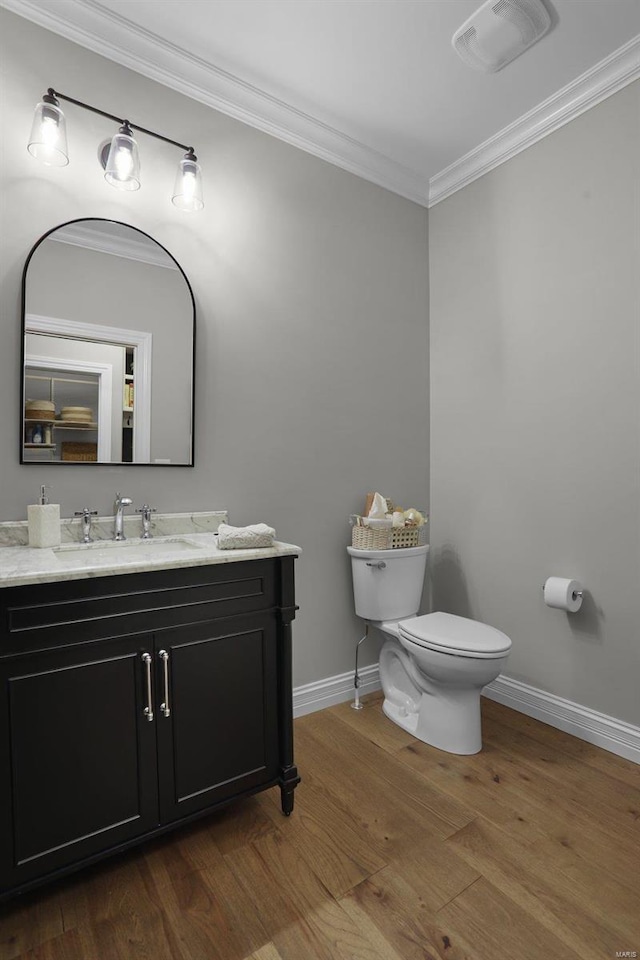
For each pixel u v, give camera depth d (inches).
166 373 76.5
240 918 49.5
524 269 93.0
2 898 46.4
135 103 74.5
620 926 48.3
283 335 89.8
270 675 63.7
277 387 89.0
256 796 68.7
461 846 58.8
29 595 47.8
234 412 84.1
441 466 109.4
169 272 77.0
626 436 78.4
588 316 83.1
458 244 105.6
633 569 77.8
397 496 106.0
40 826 48.4
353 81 82.7
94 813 51.3
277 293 89.2
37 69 66.9
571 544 85.7
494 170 98.3
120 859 57.1
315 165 94.3
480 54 77.0
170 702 55.9
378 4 68.7
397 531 93.3
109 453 71.9
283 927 48.5
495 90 84.8
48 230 67.8
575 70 80.4
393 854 57.6
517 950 45.9
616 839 59.9
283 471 89.7
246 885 53.4
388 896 51.9
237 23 71.7
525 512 93.0
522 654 93.5
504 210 96.3
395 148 99.4
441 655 75.4
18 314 65.9
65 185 69.0
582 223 83.9
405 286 107.7
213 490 81.9
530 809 65.4
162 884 53.6
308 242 93.2
